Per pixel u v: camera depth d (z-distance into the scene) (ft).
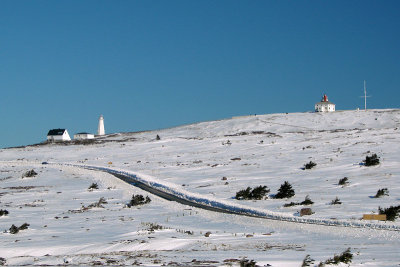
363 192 171.63
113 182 232.53
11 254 97.60
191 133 483.51
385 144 291.58
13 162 337.31
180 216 147.43
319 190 182.19
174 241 105.70
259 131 443.73
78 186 229.45
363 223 121.60
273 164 257.34
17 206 179.93
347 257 79.46
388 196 160.76
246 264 75.05
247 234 115.55
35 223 140.46
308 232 116.67
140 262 81.97
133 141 435.12
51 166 307.37
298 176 217.36
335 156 263.49
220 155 311.27
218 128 491.31
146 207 168.04
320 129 442.91
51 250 100.17
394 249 93.56
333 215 134.31
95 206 169.07
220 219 140.36
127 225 131.54
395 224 119.14
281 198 171.42
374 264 77.82
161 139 424.46
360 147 287.89
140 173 255.70
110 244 103.71
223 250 94.99
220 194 186.29
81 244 105.40
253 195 174.29
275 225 126.82
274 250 93.40
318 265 76.07
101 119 585.22
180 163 289.94
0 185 251.60
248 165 260.42
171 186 208.85
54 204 182.60
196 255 88.79
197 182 220.64
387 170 212.84
